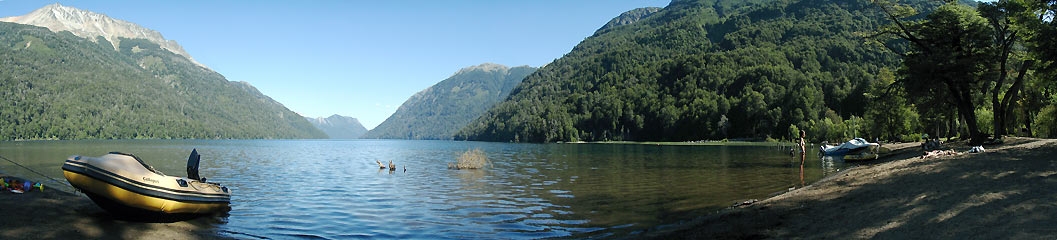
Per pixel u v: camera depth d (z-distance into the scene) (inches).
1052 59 1029.8
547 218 650.2
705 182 1056.2
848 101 4877.0
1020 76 1454.2
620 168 1542.8
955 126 2608.3
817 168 1334.9
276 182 1148.5
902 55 1679.4
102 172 550.3
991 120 2459.4
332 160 2215.8
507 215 677.9
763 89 5831.7
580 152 3095.5
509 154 2822.3
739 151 2839.6
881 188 634.8
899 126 2755.9
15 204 587.8
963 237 364.8
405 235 559.5
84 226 524.7
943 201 487.5
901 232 404.8
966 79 1445.6
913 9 1616.6
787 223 506.6
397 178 1245.1
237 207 749.3
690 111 6082.7
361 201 821.2
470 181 1154.0
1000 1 1435.8
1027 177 564.7
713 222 558.6
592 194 887.7
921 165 824.9
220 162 2001.7
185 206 609.6
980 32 1457.9
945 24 1496.1
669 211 683.4
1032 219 382.9
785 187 911.0
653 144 5162.4
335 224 622.5
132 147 4207.7
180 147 4315.9
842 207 549.3
